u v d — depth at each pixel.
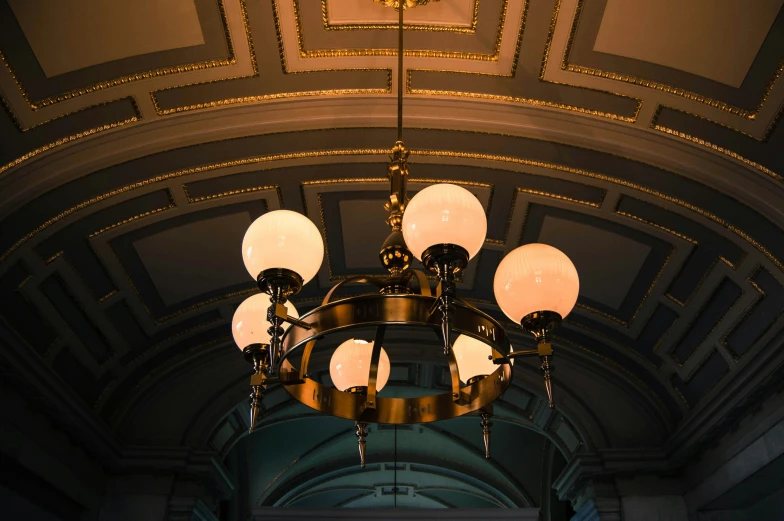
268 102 3.52
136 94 3.33
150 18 2.98
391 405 2.46
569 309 2.10
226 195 4.16
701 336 4.64
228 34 3.13
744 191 3.52
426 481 9.28
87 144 3.46
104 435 4.95
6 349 3.77
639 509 5.23
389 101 3.57
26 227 3.66
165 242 4.41
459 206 1.91
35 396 4.20
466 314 2.01
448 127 3.71
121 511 5.08
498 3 3.04
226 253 4.63
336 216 4.47
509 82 3.42
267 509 6.12
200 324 5.29
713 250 4.12
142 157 3.71
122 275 4.47
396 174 2.50
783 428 4.14
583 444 5.62
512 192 4.22
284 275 1.97
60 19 2.85
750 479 4.51
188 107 3.49
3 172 3.25
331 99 3.54
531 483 8.14
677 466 5.27
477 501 9.64
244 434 6.17
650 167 3.75
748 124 3.22
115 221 4.09
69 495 4.69
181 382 5.61
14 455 4.05
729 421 4.66
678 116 3.39
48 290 4.14
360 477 9.18
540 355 2.03
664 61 3.14
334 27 3.16
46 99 3.12
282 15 3.08
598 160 3.82
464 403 2.32
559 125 3.61
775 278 3.87
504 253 4.70
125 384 5.31
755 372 4.20
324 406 2.37
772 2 2.74
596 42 3.14
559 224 4.39
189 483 5.31
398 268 2.29
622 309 4.97
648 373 5.37
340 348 2.63
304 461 8.38
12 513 4.07
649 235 4.27
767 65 2.96
